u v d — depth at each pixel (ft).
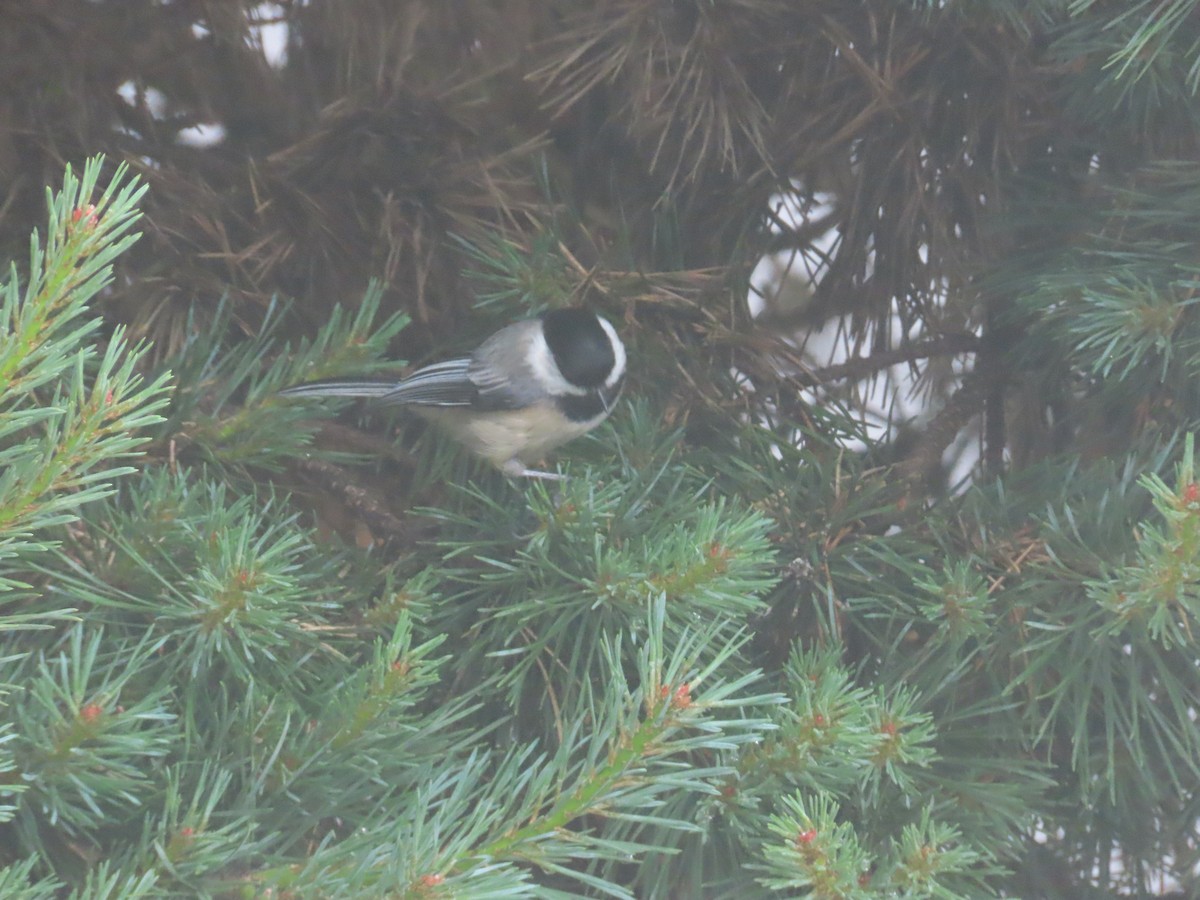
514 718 15.96
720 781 14.01
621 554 15.25
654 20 21.59
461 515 17.87
